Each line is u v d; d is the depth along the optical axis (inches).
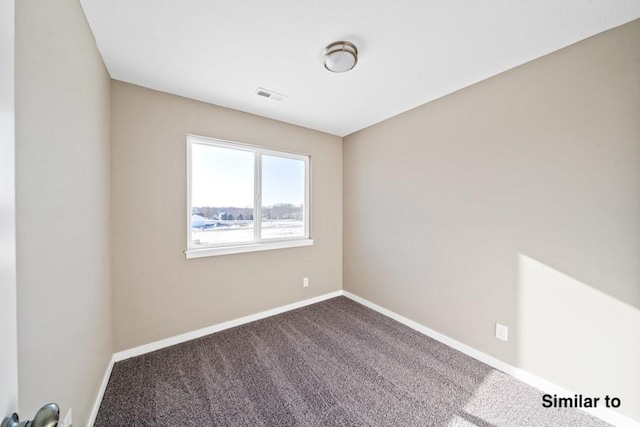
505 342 70.2
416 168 94.6
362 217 119.7
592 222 55.9
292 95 84.4
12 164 17.8
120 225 74.2
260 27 53.7
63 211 40.0
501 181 70.7
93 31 53.9
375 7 48.6
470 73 71.1
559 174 60.3
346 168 128.7
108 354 67.9
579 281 57.8
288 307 112.3
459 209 81.0
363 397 61.0
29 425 17.3
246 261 99.6
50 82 36.0
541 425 53.4
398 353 79.3
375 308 112.9
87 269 50.6
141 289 77.9
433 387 64.5
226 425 53.2
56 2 37.8
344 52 59.0
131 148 75.7
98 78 59.4
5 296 16.5
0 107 16.0
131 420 54.0
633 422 51.2
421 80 74.8
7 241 16.9
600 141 54.6
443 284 86.0
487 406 58.4
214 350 80.2
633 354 51.3
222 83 76.4
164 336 82.0
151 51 61.2
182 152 84.4
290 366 72.4
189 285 86.4
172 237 83.0
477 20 51.6
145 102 77.8
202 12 49.4
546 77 62.1
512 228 68.7
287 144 110.3
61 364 39.1
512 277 68.8
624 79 51.5
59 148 38.7
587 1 46.4
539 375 63.9
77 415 45.1
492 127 72.6
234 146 98.0
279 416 55.5
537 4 47.4
